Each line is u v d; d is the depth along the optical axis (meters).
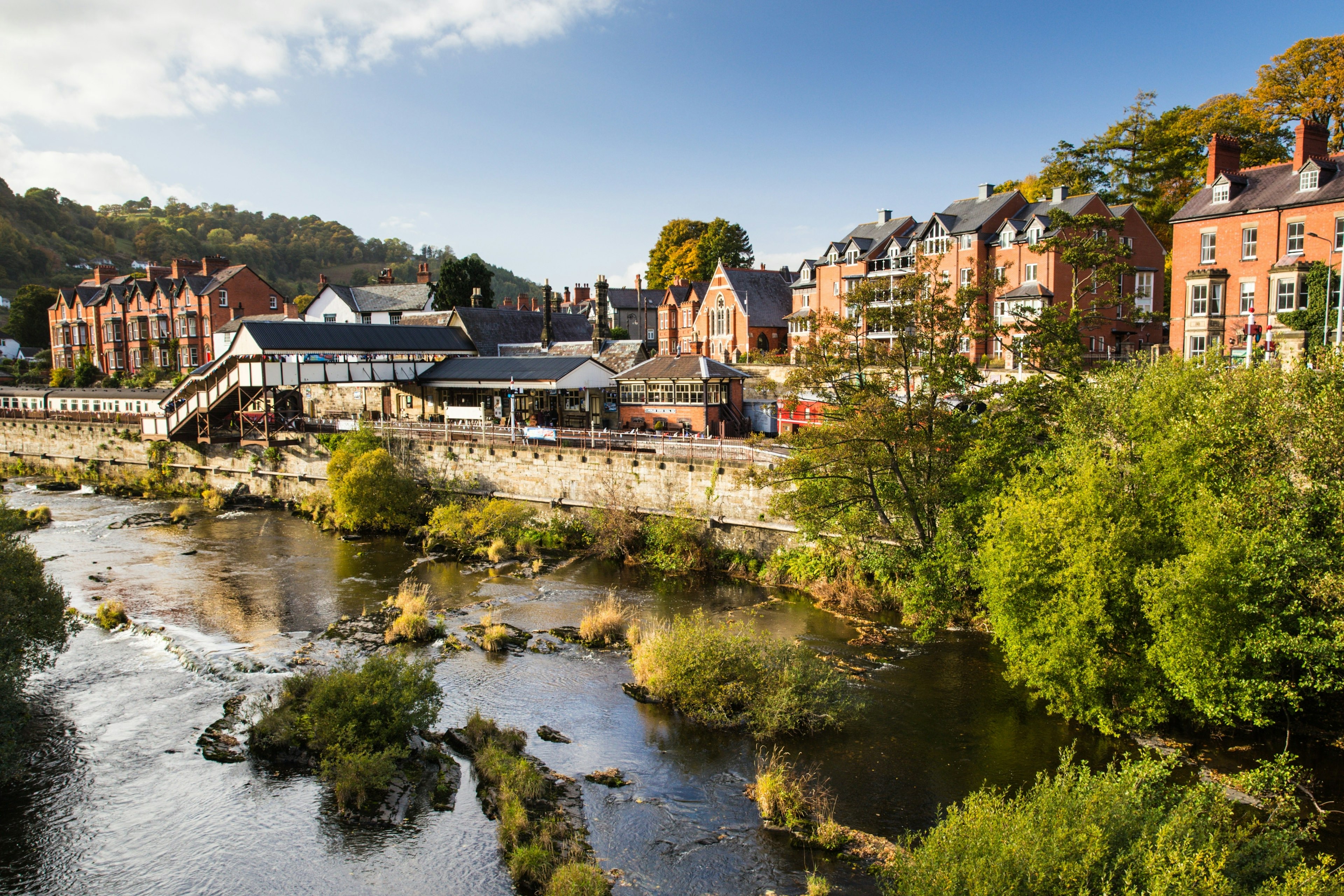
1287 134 48.84
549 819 14.05
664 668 19.34
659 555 30.78
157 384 74.69
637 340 72.06
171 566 31.03
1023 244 48.94
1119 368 24.38
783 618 24.67
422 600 25.05
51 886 12.72
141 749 16.75
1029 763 16.19
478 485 38.16
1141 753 16.42
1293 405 17.80
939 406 25.33
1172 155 54.44
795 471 24.66
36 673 20.42
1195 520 16.67
